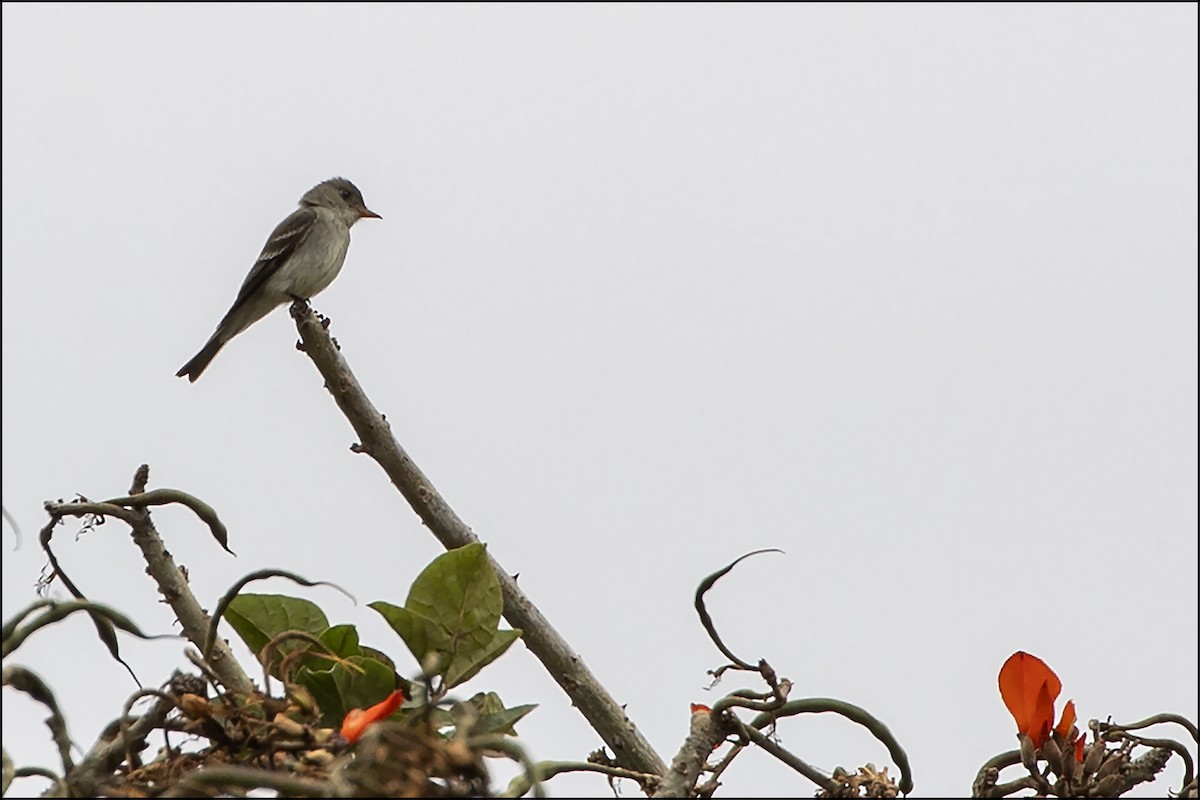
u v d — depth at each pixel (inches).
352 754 178.9
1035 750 215.5
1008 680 219.1
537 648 272.8
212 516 215.2
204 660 195.9
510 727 201.9
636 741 269.7
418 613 199.6
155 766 177.8
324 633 202.4
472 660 199.6
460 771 154.1
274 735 177.9
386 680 200.2
